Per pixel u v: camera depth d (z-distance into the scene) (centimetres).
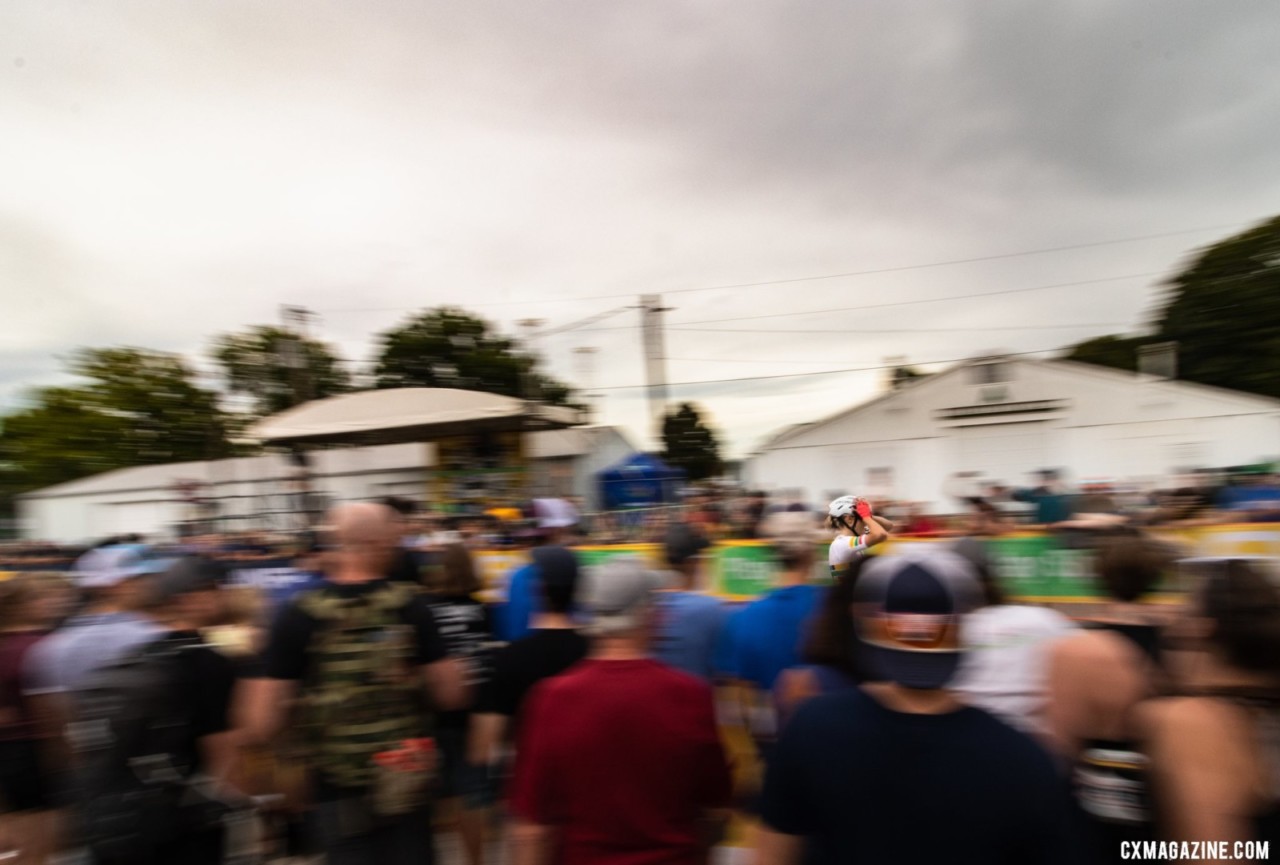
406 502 470
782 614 411
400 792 317
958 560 188
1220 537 743
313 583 649
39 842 408
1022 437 2595
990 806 165
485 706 369
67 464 5162
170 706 313
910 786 168
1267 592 211
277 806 439
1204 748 206
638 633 266
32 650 410
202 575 334
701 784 262
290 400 5428
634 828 250
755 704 419
